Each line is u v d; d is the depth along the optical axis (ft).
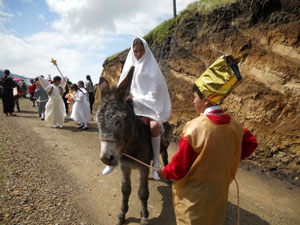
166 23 26.23
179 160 5.64
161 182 13.74
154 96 10.28
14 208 9.62
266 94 15.94
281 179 14.14
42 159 15.69
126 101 8.38
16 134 21.21
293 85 14.58
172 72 24.14
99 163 16.25
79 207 10.47
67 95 34.58
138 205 11.10
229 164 5.82
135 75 10.84
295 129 14.29
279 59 15.29
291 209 11.16
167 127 12.50
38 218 9.23
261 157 15.79
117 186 12.92
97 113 7.52
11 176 12.25
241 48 17.54
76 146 19.79
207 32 20.49
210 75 5.49
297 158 14.07
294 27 14.51
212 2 20.79
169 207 11.05
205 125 5.52
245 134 6.53
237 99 17.58
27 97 61.16
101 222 9.61
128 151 8.73
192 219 5.70
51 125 27.48
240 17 17.83
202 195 5.63
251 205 11.43
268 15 16.01
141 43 10.83
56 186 12.11
